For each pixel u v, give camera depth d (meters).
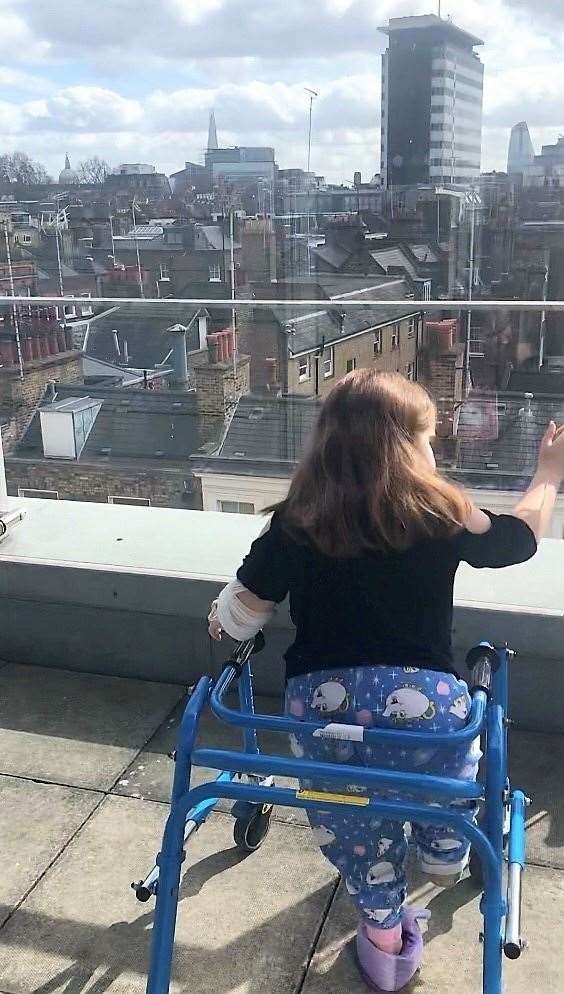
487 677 1.73
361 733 1.54
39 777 2.67
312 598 1.65
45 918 2.13
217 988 1.92
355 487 1.55
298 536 1.62
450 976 1.93
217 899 2.18
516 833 2.02
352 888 1.75
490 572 3.03
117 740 2.85
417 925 1.90
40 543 3.39
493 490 3.50
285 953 2.02
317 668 1.64
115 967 1.98
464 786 1.51
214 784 1.63
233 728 2.90
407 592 1.60
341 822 1.70
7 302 4.22
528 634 2.72
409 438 1.59
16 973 1.97
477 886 2.19
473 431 3.63
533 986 1.90
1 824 2.46
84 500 4.36
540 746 2.75
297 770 1.56
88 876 2.27
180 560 3.20
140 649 3.17
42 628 3.25
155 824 2.46
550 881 2.21
